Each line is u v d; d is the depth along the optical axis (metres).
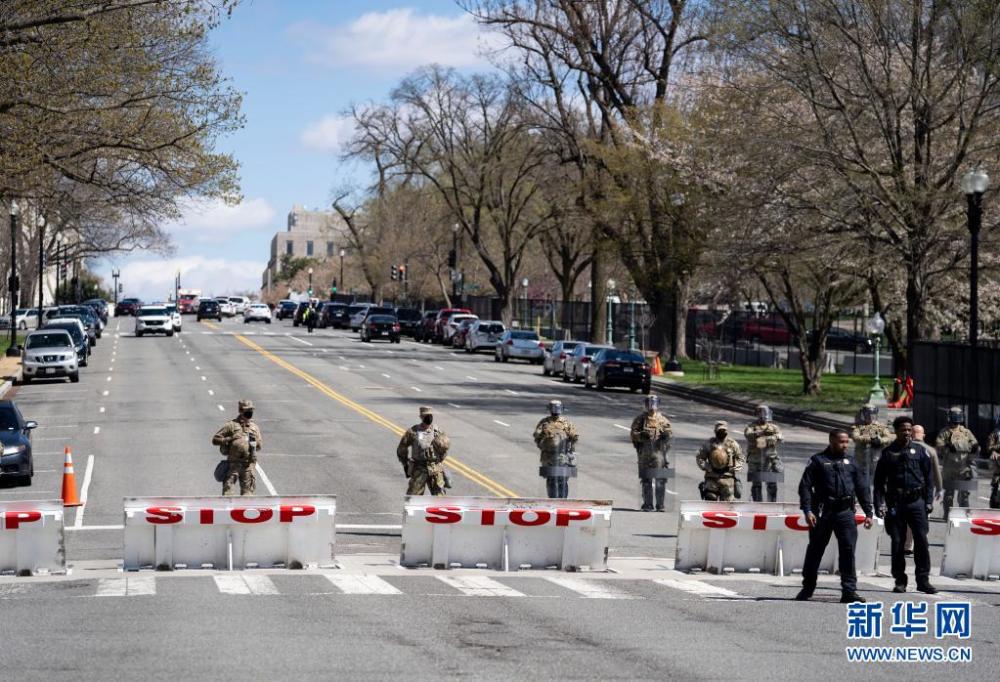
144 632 15.13
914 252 47.75
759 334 97.50
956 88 48.75
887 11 47.53
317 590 18.66
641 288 79.69
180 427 42.59
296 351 86.44
